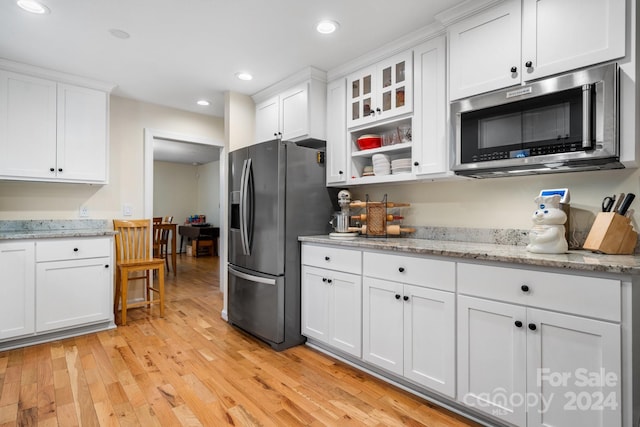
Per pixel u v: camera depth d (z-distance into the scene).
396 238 2.60
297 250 2.75
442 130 2.18
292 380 2.15
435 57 2.22
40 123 2.89
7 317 2.53
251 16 2.14
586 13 1.56
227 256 3.30
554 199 1.69
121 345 2.68
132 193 3.68
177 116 4.02
